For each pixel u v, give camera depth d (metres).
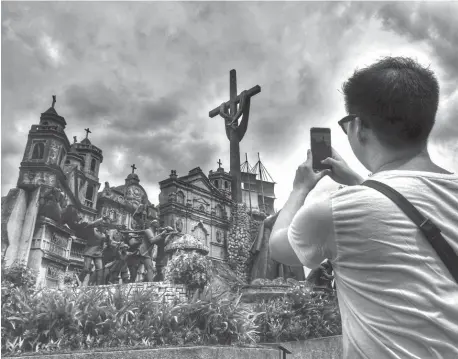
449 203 0.71
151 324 6.36
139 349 5.35
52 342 5.36
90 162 14.14
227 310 7.12
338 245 0.76
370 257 0.71
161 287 8.15
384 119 0.81
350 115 0.87
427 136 0.82
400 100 0.78
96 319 5.94
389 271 0.68
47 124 12.48
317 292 9.88
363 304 0.72
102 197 14.23
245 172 19.55
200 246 9.70
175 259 8.62
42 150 12.18
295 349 7.68
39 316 5.48
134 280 12.07
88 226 12.66
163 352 5.38
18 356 4.70
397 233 0.69
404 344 0.65
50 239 11.76
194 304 6.91
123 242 12.27
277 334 7.87
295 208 0.96
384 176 0.79
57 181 12.14
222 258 16.50
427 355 0.63
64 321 5.67
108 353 5.03
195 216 16.52
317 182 0.99
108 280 11.91
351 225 0.73
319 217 0.77
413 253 0.67
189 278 8.19
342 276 0.77
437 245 0.66
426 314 0.63
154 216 14.88
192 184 16.98
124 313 6.27
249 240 17.27
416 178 0.75
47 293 6.24
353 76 0.88
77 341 5.49
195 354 5.64
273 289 9.77
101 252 12.17
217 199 17.69
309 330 8.62
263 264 11.61
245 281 12.01
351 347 0.73
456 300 0.63
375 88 0.80
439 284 0.64
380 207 0.72
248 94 17.08
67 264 12.38
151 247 12.39
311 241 0.79
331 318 9.27
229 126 17.70
